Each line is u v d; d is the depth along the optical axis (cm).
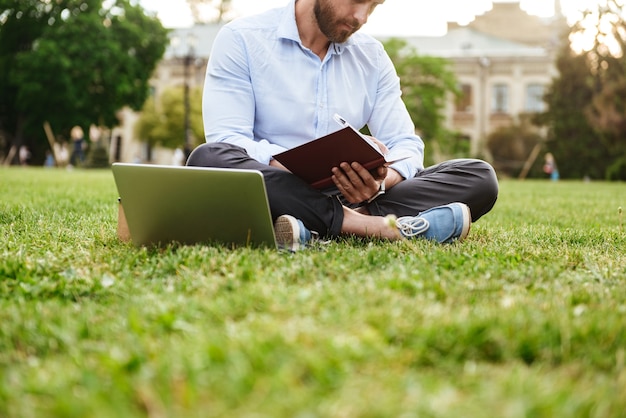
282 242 260
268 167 267
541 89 3847
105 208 466
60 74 2777
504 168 3419
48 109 2900
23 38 2944
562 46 3381
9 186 770
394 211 288
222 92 292
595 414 112
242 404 112
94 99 2942
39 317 165
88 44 2808
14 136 3122
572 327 150
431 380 122
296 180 266
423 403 111
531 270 218
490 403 112
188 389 116
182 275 210
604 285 207
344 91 302
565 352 139
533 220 472
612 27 2794
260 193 241
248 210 246
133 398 116
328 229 270
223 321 156
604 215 533
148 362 132
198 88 3491
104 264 228
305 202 265
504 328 146
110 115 2998
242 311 162
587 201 770
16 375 130
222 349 131
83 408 111
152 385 119
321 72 297
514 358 137
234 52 293
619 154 2670
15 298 189
